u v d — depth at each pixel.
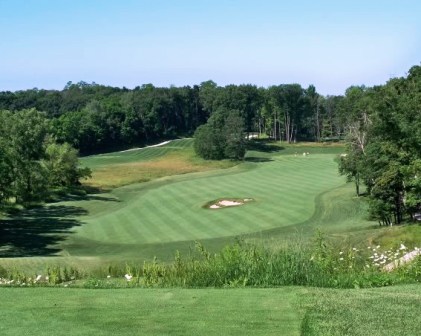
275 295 9.72
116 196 65.62
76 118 126.81
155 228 44.78
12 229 46.22
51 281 15.15
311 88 146.75
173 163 97.75
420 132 31.61
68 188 68.81
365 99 53.34
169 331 7.79
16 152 54.78
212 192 60.69
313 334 7.39
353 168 52.81
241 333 7.60
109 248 38.44
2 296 10.13
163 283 11.89
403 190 38.66
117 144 136.12
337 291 10.05
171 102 155.12
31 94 171.88
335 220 44.53
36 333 7.80
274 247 13.15
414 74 39.31
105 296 10.05
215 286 11.38
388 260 14.42
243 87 140.75
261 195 57.12
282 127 139.38
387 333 7.32
